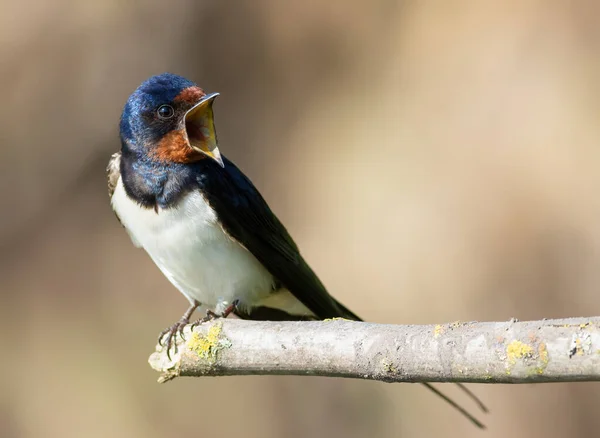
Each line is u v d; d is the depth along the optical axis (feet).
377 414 40.75
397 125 41.78
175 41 46.73
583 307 37.17
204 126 24.89
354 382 41.42
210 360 20.74
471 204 38.81
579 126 38.52
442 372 17.65
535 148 38.65
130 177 24.84
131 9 46.83
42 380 44.73
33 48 46.34
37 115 46.29
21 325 45.55
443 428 39.58
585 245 37.50
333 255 40.16
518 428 39.01
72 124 46.47
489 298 37.96
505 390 39.34
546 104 39.11
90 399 44.16
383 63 43.91
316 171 42.80
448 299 38.27
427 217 39.22
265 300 27.04
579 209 37.73
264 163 44.73
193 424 43.04
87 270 46.01
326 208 41.65
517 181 38.52
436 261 38.68
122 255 45.98
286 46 45.88
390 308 38.70
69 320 45.55
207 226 24.79
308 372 19.53
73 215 46.50
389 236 39.63
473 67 41.22
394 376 18.21
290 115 45.06
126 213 25.31
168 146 24.45
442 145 40.24
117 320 45.14
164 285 45.32
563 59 39.73
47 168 46.47
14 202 46.42
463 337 17.47
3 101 46.26
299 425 41.86
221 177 25.16
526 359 16.65
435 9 43.34
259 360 20.12
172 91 24.36
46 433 43.70
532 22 40.78
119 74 46.50
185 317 26.21
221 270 25.38
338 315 26.94
